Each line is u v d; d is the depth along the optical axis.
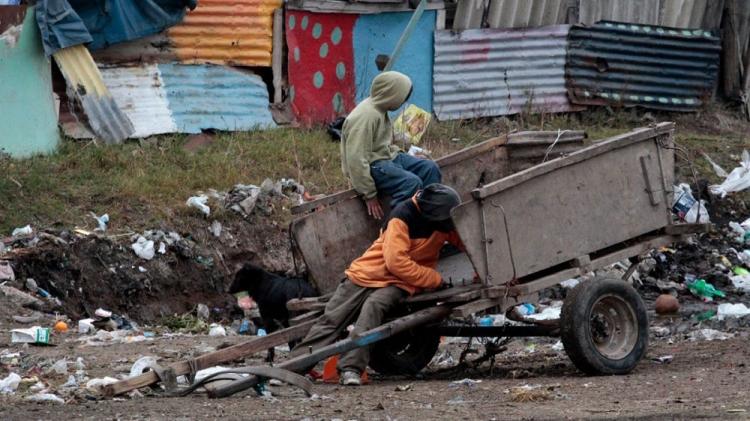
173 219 29.12
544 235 18.06
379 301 17.69
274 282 20.20
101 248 27.39
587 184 18.52
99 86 32.47
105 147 31.88
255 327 25.97
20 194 28.78
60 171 30.42
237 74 35.25
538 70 39.22
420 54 37.25
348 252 20.02
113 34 32.75
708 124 41.44
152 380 16.67
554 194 18.16
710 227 19.47
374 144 20.27
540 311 26.73
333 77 36.56
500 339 22.62
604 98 40.16
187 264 28.23
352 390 17.34
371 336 17.33
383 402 16.08
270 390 17.23
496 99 38.56
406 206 17.95
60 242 26.92
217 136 34.25
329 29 36.44
